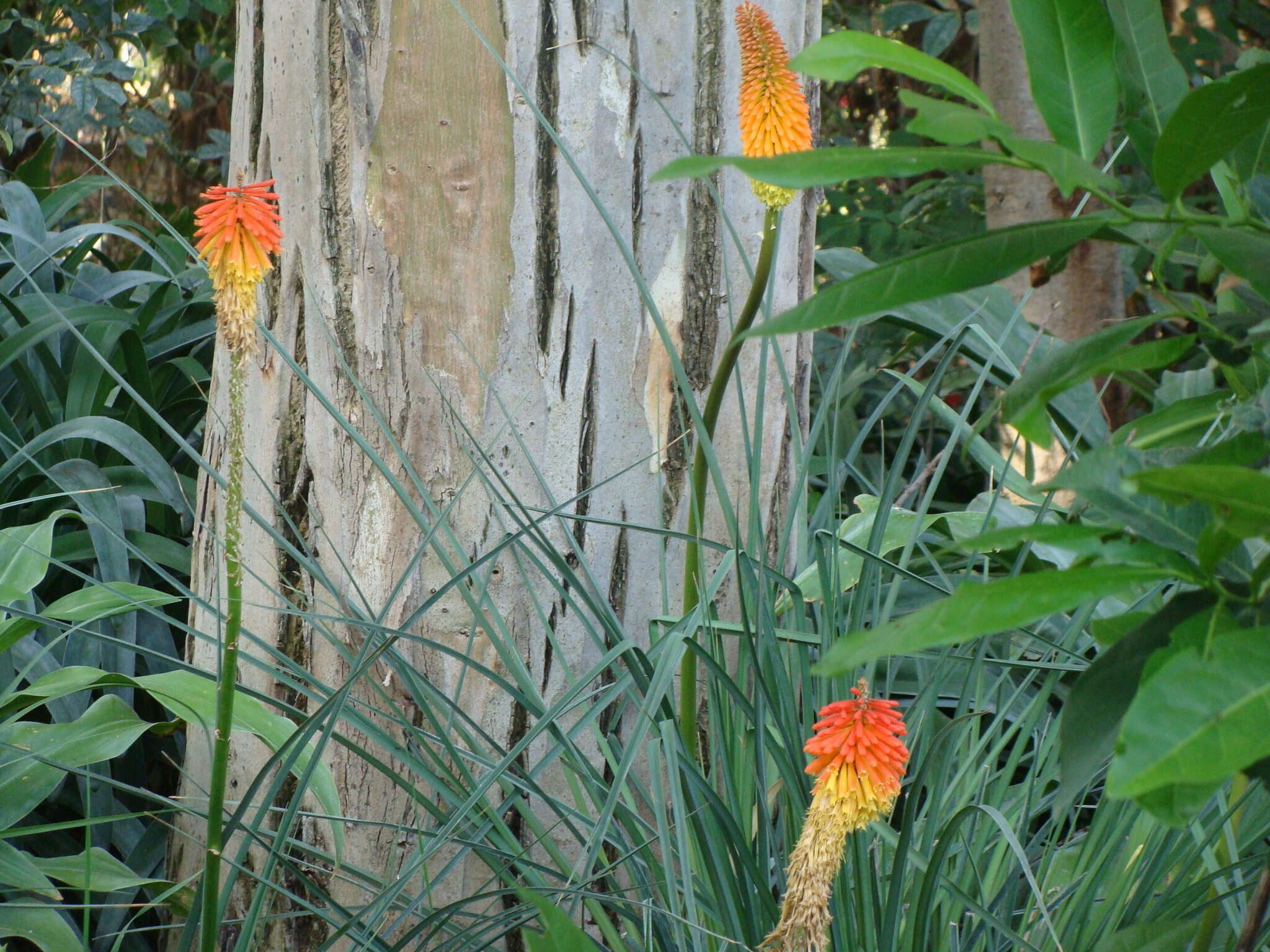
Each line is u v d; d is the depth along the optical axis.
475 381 3.09
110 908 3.18
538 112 2.91
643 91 3.09
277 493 3.16
